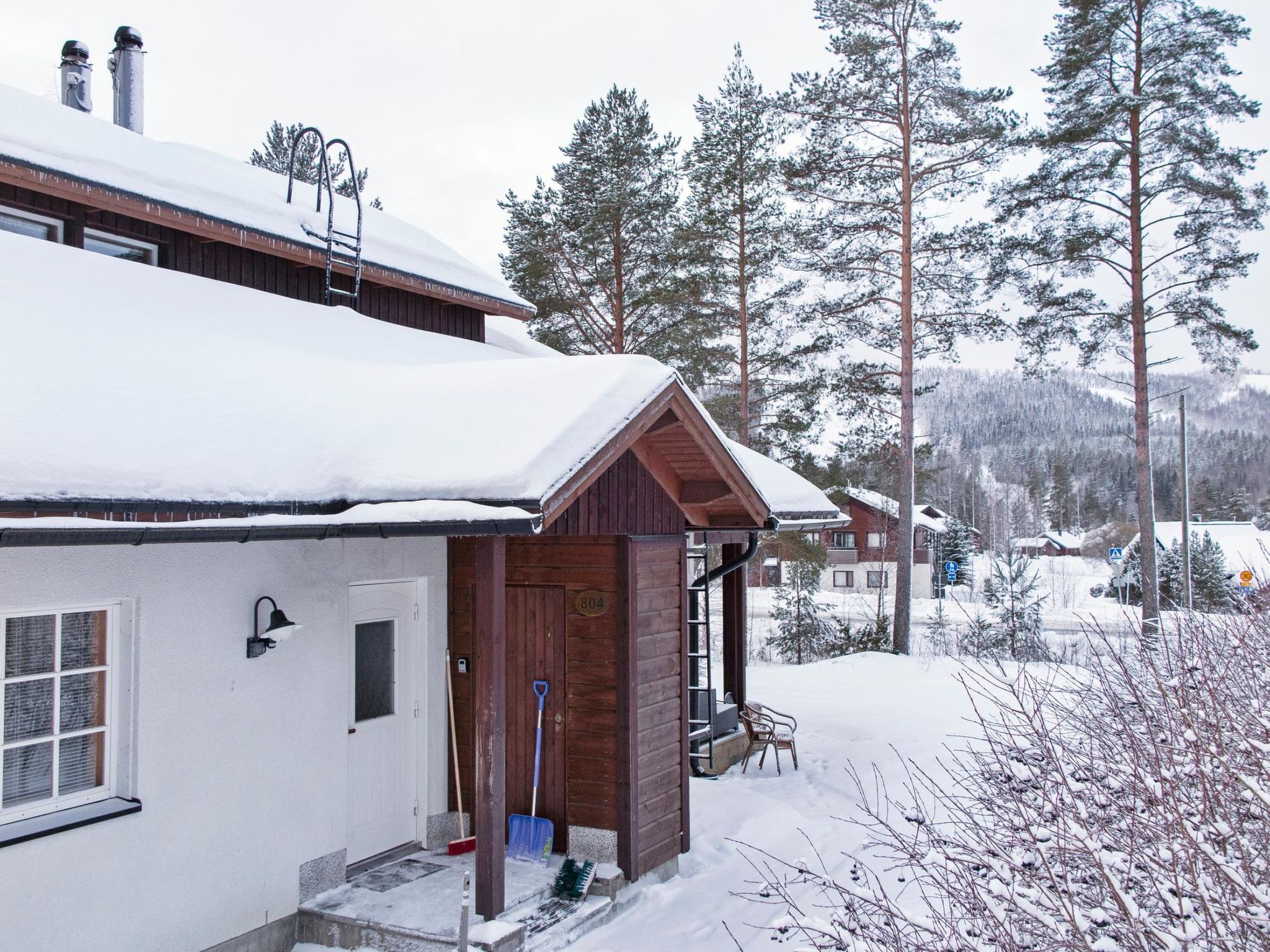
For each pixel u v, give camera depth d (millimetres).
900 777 10336
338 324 8711
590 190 24000
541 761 7562
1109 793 4195
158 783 5508
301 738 6406
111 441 4945
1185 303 20328
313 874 6453
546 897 6695
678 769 8008
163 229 8375
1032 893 3748
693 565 25438
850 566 51719
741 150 24547
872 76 21734
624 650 7266
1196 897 3521
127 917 5305
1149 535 20688
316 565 6590
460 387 6996
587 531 6680
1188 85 19875
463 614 7848
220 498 5117
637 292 24219
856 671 19328
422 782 7582
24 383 5023
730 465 7879
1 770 4941
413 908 6223
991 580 37406
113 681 5461
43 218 7727
